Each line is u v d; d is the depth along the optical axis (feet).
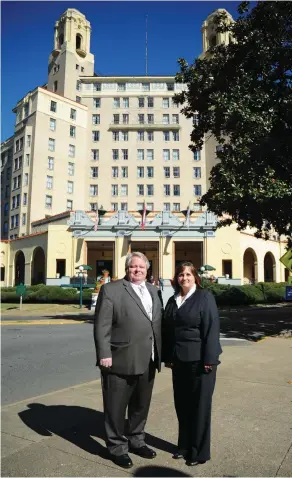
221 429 14.78
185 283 13.64
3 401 19.47
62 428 15.28
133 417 13.32
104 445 13.71
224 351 31.94
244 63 44.86
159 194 204.74
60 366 27.84
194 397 12.68
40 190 190.08
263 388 20.34
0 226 208.44
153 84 215.51
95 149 210.79
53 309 83.10
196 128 52.42
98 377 24.61
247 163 39.58
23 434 14.69
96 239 122.83
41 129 194.39
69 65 216.95
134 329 12.92
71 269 121.70
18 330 47.88
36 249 134.41
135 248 139.74
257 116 39.73
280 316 63.46
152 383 13.47
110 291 13.15
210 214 122.52
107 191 206.39
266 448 13.14
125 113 213.66
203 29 223.30
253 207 43.50
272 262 153.48
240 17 46.55
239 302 92.73
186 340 13.05
